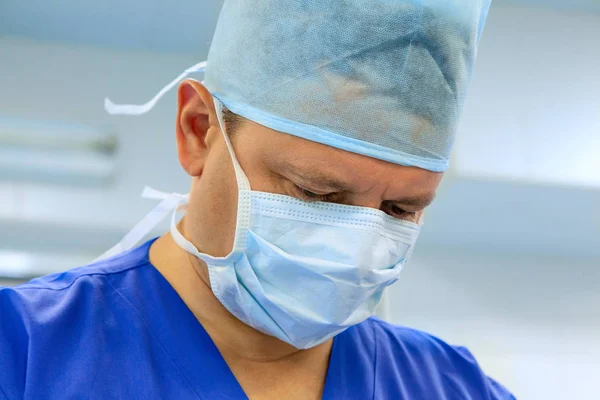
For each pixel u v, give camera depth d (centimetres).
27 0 177
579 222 204
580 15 209
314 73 78
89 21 186
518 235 209
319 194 80
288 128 77
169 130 191
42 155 183
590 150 194
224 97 83
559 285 210
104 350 81
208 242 86
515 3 206
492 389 112
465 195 193
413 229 88
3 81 183
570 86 201
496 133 192
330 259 81
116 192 186
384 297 174
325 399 91
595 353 202
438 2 79
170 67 194
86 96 188
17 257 179
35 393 75
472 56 86
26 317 81
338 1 78
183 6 183
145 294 90
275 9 81
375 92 77
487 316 203
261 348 90
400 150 78
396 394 98
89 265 94
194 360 85
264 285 83
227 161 83
